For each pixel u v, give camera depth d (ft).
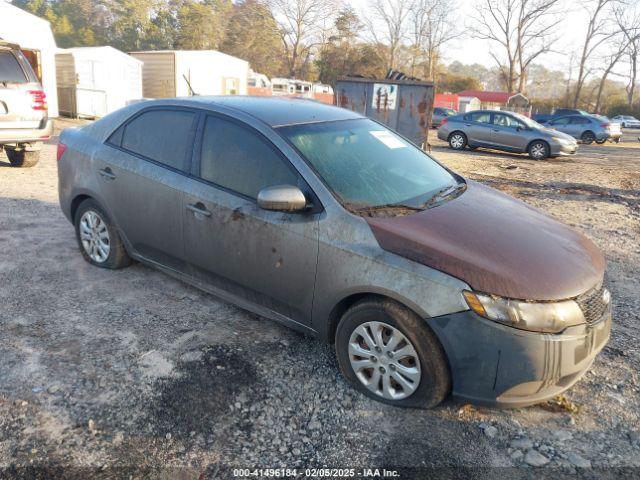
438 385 9.55
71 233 19.21
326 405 10.24
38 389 10.25
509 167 46.70
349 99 40.01
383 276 9.67
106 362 11.24
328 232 10.44
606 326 10.03
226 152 12.32
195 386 10.59
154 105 14.19
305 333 11.50
